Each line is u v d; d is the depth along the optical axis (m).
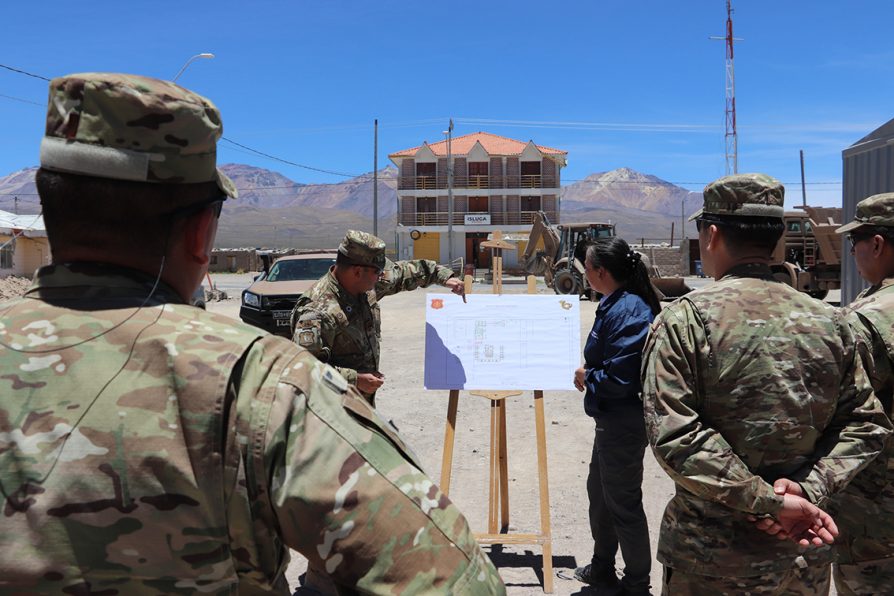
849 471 1.85
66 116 0.94
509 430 6.36
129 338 0.92
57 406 0.87
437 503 0.94
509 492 4.88
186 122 0.96
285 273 12.45
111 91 0.92
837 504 2.37
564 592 3.50
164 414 0.86
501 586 0.97
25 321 0.94
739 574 1.87
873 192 8.74
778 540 1.87
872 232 2.46
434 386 3.77
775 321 1.88
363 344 3.64
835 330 1.93
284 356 0.96
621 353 3.07
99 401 0.87
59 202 0.96
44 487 0.84
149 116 0.93
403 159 50.94
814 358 1.87
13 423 0.86
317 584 1.18
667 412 1.85
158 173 0.95
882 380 2.24
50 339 0.92
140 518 0.84
